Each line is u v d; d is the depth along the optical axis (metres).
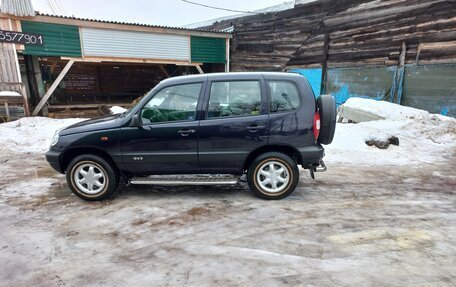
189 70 20.98
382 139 7.37
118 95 21.97
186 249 3.09
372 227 3.52
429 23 10.55
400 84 11.59
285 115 4.14
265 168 4.33
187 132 4.19
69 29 13.71
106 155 4.44
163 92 4.27
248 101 4.20
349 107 11.12
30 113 14.24
